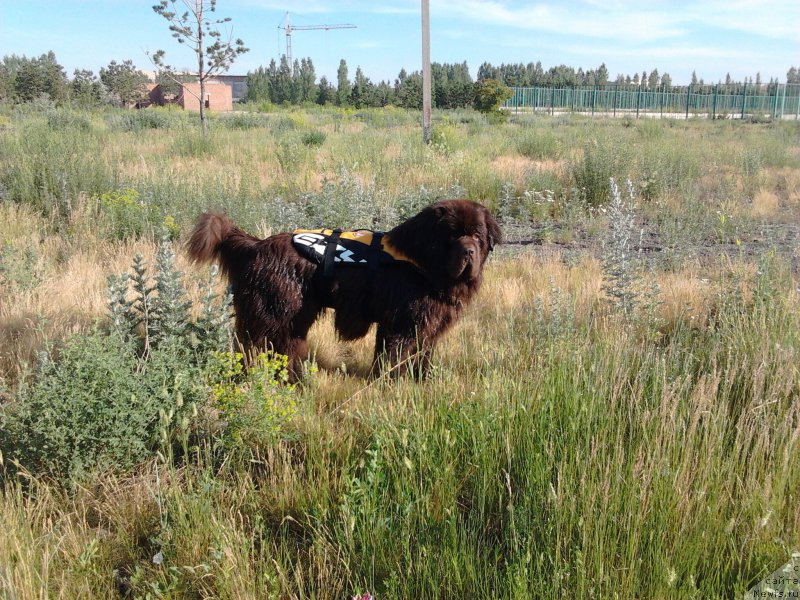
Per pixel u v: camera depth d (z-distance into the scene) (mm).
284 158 15344
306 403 4402
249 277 5047
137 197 10281
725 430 4094
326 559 3195
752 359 4832
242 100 86312
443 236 4789
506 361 5035
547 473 3537
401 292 4910
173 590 3045
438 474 3576
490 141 21656
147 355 4965
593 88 64438
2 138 13305
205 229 5223
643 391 4328
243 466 3969
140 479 3857
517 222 11664
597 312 6426
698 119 43875
